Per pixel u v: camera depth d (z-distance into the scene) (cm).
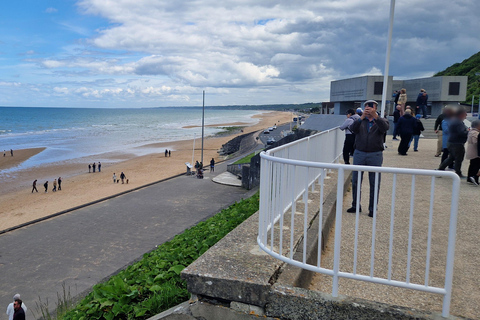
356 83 2483
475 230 479
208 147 6975
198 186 2861
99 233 1700
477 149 743
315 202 540
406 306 283
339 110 2850
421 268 371
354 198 568
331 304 265
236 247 366
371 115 527
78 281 1198
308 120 2169
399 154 1239
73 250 1484
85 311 443
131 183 3469
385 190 721
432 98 2502
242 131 10900
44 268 1309
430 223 247
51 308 1013
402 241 446
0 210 2519
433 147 1488
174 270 447
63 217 1986
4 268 1312
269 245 367
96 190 3167
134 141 8019
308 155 587
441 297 316
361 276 269
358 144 543
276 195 387
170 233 1686
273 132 8656
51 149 6391
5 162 4947
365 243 446
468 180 775
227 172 3603
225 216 854
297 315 274
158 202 2309
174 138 8869
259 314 287
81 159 5253
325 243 438
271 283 293
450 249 239
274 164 327
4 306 1048
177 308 326
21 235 1688
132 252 1452
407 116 1207
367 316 257
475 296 315
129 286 459
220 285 297
